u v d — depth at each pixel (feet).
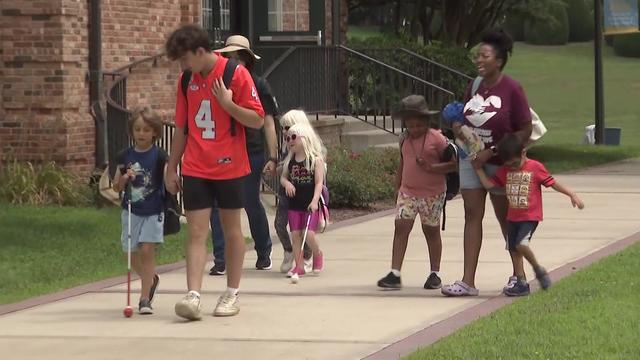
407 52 104.78
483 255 54.65
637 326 36.73
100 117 75.41
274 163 49.73
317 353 35.24
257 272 51.16
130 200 41.16
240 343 36.81
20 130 73.31
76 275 51.75
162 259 54.80
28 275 51.01
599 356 32.89
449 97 98.37
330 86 99.30
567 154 120.37
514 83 43.29
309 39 99.91
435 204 45.91
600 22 137.49
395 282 46.34
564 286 44.50
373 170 80.69
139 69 80.94
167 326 39.63
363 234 63.05
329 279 49.11
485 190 44.47
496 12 129.80
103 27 77.36
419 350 34.30
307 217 48.65
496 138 43.29
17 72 73.31
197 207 40.57
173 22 84.74
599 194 82.17
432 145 45.60
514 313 39.60
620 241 58.49
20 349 36.45
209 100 40.22
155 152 41.47
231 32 98.63
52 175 71.51
